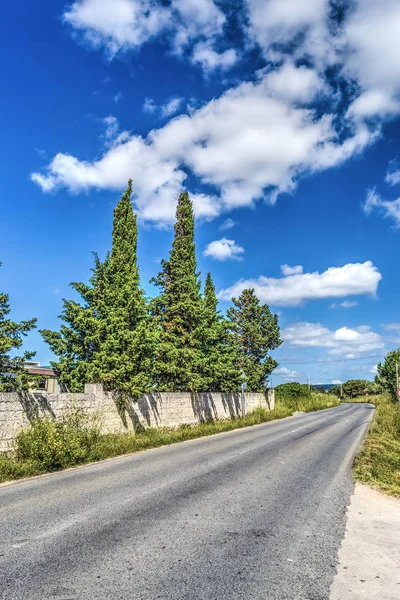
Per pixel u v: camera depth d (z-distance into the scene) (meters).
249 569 4.43
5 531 5.50
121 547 4.96
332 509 7.05
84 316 18.30
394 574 4.47
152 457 12.35
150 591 3.86
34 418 12.38
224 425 22.91
